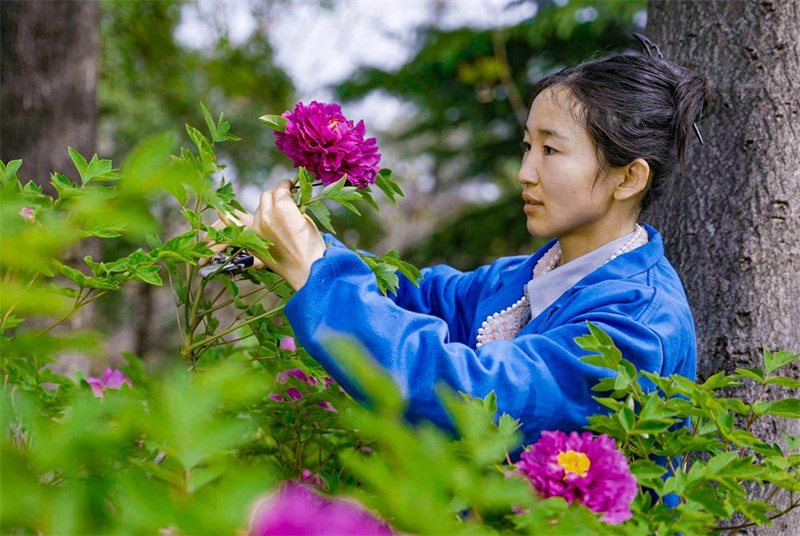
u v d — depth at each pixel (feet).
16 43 9.13
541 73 20.42
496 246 21.25
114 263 3.36
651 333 3.60
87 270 7.69
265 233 3.50
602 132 3.94
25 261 1.50
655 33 5.89
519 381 3.38
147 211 1.45
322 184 3.73
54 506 1.56
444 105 21.81
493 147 21.93
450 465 1.90
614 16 18.78
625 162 3.99
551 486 2.51
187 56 24.81
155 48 24.34
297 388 4.16
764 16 5.29
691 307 5.36
